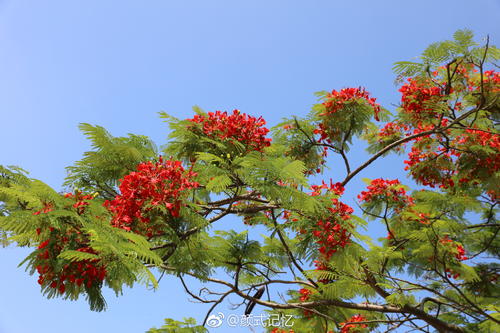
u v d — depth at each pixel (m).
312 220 6.48
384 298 7.89
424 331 7.82
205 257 6.68
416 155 9.10
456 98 8.40
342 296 8.76
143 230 5.32
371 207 8.31
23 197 3.94
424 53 7.50
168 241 6.08
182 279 7.49
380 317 9.75
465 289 9.30
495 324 7.55
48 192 3.99
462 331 7.80
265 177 5.62
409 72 7.83
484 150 7.95
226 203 6.83
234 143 6.65
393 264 9.04
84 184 6.60
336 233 6.29
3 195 4.57
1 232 4.02
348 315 8.80
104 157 6.55
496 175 8.17
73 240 4.02
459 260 7.89
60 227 3.93
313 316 8.61
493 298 8.91
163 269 7.17
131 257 3.94
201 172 6.27
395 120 9.52
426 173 9.02
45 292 3.99
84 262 4.02
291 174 5.33
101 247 3.68
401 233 8.49
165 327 7.29
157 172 5.39
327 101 8.34
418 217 7.93
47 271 3.96
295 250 6.62
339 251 6.30
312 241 6.45
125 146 6.43
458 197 8.48
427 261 7.93
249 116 7.12
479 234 9.62
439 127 8.00
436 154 8.96
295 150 8.95
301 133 8.93
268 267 8.84
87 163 6.52
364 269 7.53
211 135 6.91
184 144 6.88
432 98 8.20
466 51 7.32
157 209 5.17
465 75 8.38
